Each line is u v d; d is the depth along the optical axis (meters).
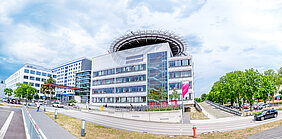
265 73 63.62
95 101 69.12
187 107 49.06
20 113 30.22
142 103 56.25
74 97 98.81
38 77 113.62
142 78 58.22
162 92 51.09
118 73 64.38
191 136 18.30
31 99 83.75
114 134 17.92
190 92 49.56
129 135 18.09
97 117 33.97
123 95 61.03
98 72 70.75
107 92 65.88
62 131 15.48
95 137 15.06
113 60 67.19
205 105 68.94
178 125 27.69
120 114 37.25
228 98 74.00
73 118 27.80
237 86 52.62
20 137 13.08
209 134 18.94
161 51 56.84
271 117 29.39
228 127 24.17
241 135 16.66
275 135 15.05
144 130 22.88
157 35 60.44
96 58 72.88
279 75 63.66
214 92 89.06
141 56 60.22
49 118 23.91
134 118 34.91
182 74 52.03
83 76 107.06
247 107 70.19
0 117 23.20
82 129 14.93
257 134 16.23
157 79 55.44
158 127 25.58
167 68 54.88
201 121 32.09
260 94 50.81
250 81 50.28
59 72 143.88
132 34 60.47
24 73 106.69
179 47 71.19
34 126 10.66
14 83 118.00
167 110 35.19
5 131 14.73
